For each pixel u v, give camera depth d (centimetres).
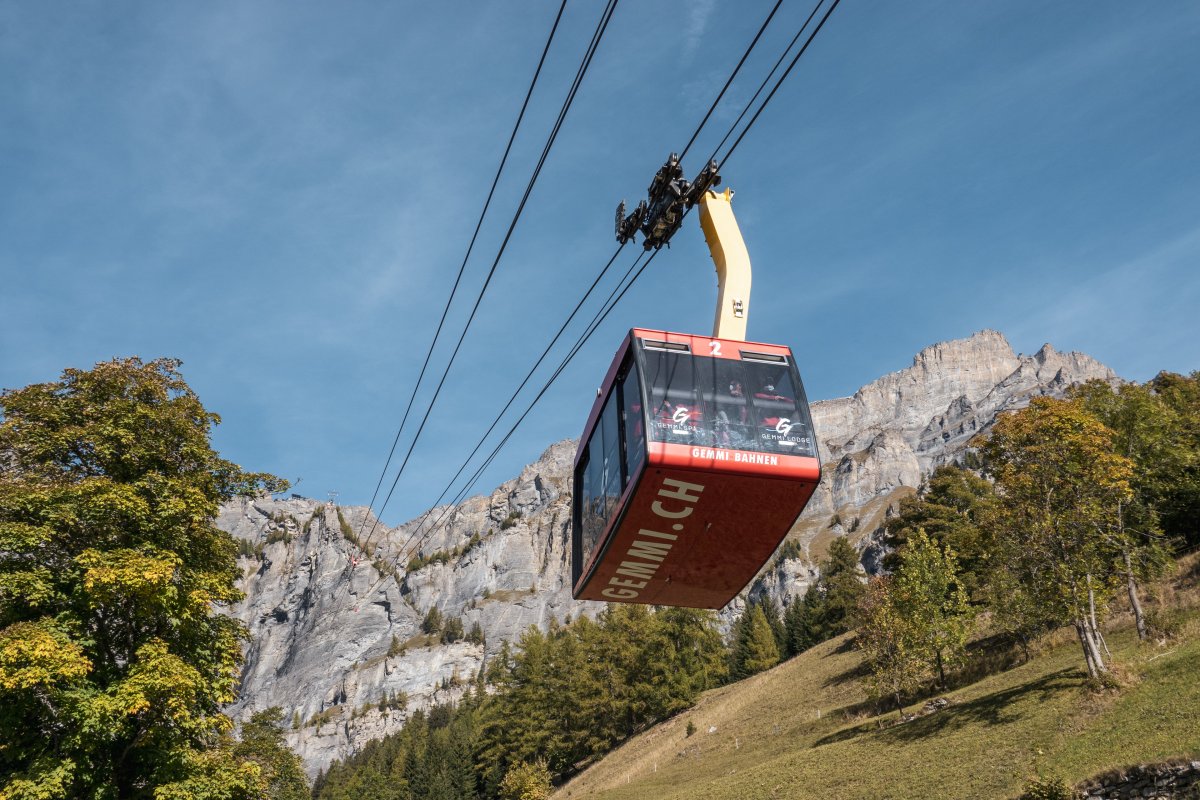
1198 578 5019
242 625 2805
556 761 10344
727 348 2030
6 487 2439
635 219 1925
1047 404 4466
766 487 1886
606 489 2141
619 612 11312
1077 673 4262
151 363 2945
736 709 8338
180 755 2420
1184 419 6538
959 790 3462
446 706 19938
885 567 9119
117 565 2350
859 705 6262
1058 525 4178
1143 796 2742
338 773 15688
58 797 2244
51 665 2172
